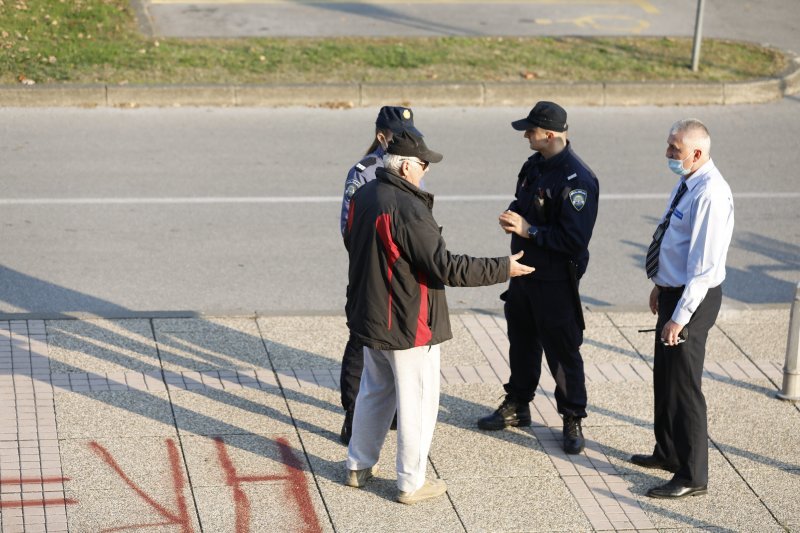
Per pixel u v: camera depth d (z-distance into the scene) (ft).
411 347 23.36
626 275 39.09
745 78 60.54
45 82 54.39
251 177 46.32
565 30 67.92
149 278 36.88
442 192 45.57
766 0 77.71
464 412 28.86
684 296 23.81
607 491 25.64
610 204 45.32
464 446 27.27
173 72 56.65
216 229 41.16
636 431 28.35
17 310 33.99
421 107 56.24
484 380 30.58
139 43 60.54
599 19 71.05
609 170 49.01
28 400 27.81
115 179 45.37
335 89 55.72
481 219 43.09
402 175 23.12
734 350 33.06
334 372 30.60
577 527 24.20
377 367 24.38
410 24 67.62
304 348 31.91
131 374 29.58
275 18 67.46
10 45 58.03
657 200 46.01
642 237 42.42
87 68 56.44
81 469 25.04
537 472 26.30
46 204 42.52
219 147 49.57
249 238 40.60
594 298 37.19
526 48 63.31
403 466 24.40
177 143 49.78
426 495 24.85
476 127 53.78
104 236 40.04
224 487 24.85
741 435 28.27
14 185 44.09
